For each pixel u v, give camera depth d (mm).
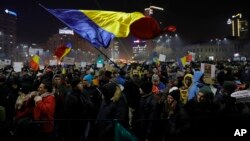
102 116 6215
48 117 6410
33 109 6434
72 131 6887
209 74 8445
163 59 20875
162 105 6605
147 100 6668
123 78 10305
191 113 5984
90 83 8672
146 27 5605
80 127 6949
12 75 13211
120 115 6160
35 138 6117
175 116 5891
